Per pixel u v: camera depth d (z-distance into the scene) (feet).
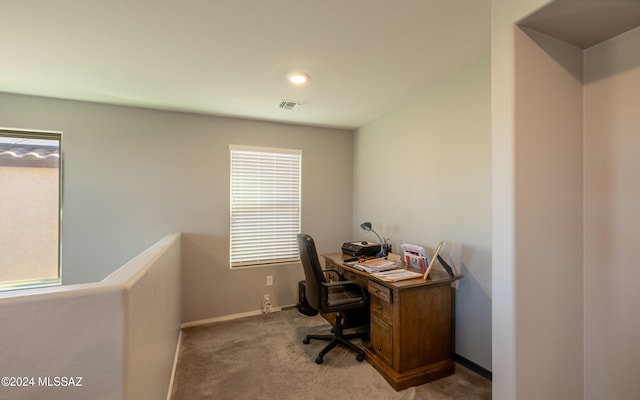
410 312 6.72
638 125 4.23
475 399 6.13
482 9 4.85
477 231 7.06
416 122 9.08
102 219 9.27
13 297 2.40
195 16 4.99
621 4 3.76
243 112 10.35
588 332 4.79
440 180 8.18
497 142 4.40
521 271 4.26
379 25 5.31
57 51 6.13
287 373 7.15
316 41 5.85
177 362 7.69
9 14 4.85
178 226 10.21
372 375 7.04
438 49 6.24
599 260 4.66
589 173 4.79
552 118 4.52
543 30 4.36
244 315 11.07
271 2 4.64
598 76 4.68
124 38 5.66
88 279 9.09
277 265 11.63
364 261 8.79
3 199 8.55
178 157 10.21
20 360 2.43
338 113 10.55
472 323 7.18
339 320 8.36
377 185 11.23
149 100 9.08
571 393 4.69
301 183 12.14
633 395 4.28
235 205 11.07
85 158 9.11
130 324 2.89
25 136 8.72
